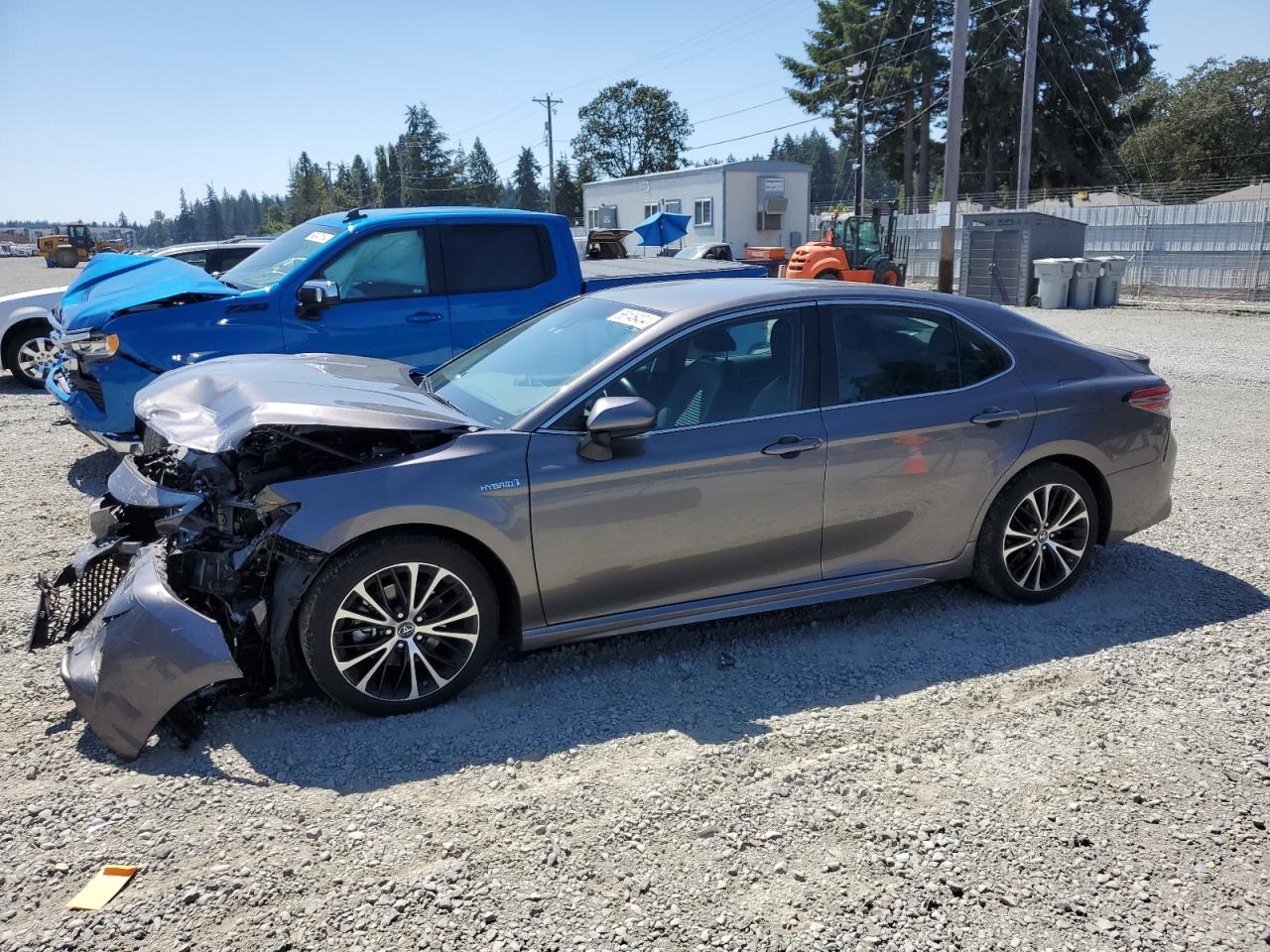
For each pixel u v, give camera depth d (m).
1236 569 5.08
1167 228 26.50
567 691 3.77
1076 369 4.61
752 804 3.00
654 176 41.28
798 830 2.87
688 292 4.37
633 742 3.39
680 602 3.95
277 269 7.05
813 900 2.56
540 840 2.82
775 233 38.03
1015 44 49.34
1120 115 51.88
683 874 2.67
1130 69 50.97
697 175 38.16
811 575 4.15
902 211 50.12
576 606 3.77
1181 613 4.50
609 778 3.15
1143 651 4.10
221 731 3.43
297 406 3.52
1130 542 5.53
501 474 3.55
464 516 3.47
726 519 3.89
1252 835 2.85
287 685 3.46
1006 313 4.62
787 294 4.16
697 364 3.93
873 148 57.91
